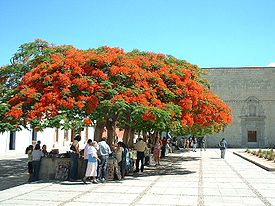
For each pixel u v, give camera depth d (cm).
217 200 1026
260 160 2439
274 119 5775
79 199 1030
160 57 1841
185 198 1054
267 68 5872
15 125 1398
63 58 1555
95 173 1343
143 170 1862
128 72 1462
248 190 1209
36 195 1092
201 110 1766
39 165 1452
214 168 2019
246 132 5825
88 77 1428
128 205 950
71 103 1349
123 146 1562
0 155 3175
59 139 4469
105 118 1489
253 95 5853
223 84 5941
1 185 1453
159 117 1380
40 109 1341
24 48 1717
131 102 1382
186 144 4706
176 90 1622
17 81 1711
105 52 1658
